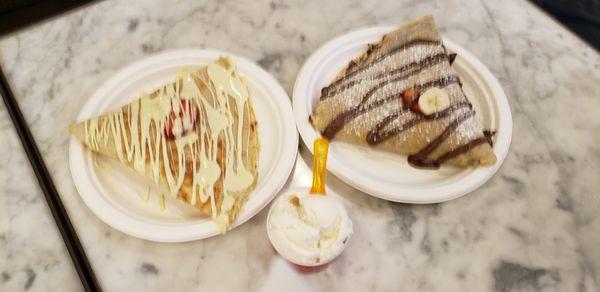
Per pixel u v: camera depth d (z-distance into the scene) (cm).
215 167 35
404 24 46
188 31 46
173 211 35
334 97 39
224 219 33
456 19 49
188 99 38
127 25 46
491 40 48
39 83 42
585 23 64
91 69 43
